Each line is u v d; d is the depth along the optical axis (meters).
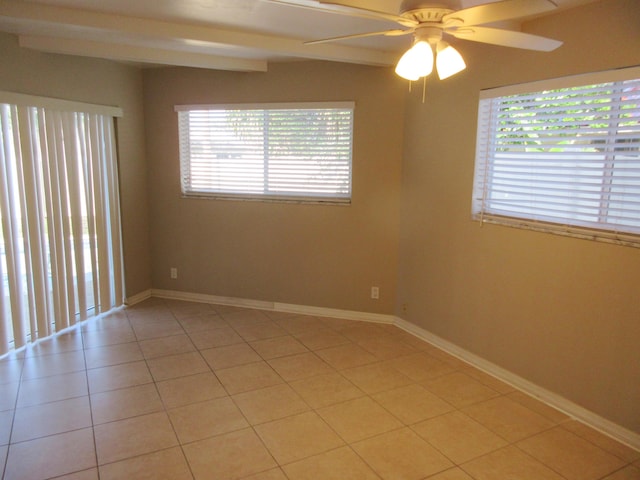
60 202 3.82
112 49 3.52
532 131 2.94
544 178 2.90
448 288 3.67
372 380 3.23
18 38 3.34
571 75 2.63
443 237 3.68
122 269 4.61
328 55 3.54
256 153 4.47
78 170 3.96
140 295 4.88
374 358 3.59
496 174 3.23
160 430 2.59
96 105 4.07
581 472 2.30
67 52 3.45
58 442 2.46
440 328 3.79
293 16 2.88
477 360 3.45
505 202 3.17
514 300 3.12
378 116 4.07
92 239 4.18
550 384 2.92
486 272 3.32
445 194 3.62
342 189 4.33
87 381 3.14
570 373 2.79
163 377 3.22
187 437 2.54
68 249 3.93
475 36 1.98
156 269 4.97
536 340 2.98
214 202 4.66
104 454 2.37
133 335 3.95
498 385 3.18
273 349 3.73
